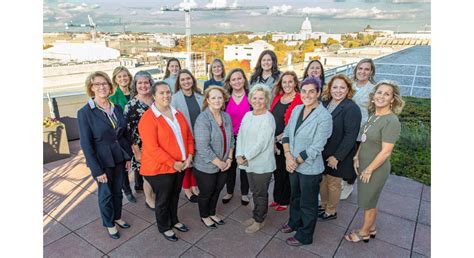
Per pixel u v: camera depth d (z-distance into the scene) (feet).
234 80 9.47
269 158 7.91
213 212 9.22
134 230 8.86
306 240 8.04
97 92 7.42
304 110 7.50
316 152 7.00
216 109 8.07
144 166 7.59
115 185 8.38
